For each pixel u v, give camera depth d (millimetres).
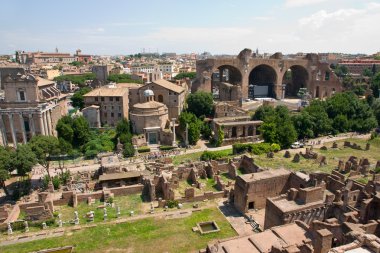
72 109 147375
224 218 54812
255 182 55000
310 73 174625
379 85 168375
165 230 51406
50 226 53531
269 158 86875
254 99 172000
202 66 158375
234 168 72938
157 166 78750
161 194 65750
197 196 61750
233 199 60500
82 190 68688
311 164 81500
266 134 96625
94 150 93812
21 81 94375
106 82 195125
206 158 85875
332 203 46344
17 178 77438
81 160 90562
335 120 113812
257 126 107938
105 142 99125
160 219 54969
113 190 65062
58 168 83625
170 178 68188
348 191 47844
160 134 103250
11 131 97625
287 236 36594
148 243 47938
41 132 97938
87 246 47500
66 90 193125
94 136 104625
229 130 104188
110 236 50031
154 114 103625
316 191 46250
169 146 99562
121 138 98500
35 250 46719
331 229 36000
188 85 181750
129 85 142125
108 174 72000
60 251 46531
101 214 57531
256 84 194000
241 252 33906
